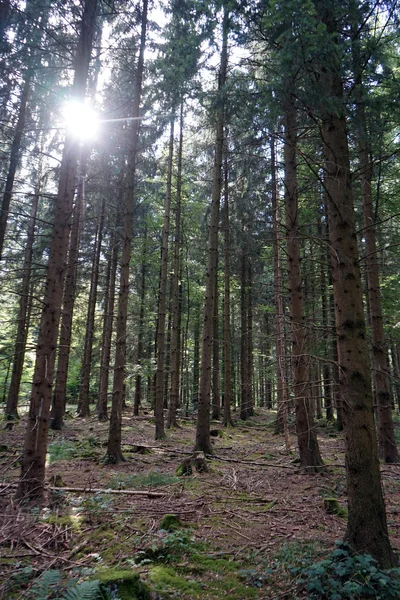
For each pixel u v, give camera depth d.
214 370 20.45
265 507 5.71
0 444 9.27
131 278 21.95
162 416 12.60
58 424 13.14
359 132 4.47
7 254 15.08
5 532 4.23
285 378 10.12
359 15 4.02
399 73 4.79
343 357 4.04
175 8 7.16
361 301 4.14
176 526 4.71
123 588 3.06
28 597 3.04
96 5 6.96
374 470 3.76
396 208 10.86
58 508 5.20
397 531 4.80
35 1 6.59
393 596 2.99
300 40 3.54
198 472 7.86
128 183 9.63
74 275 14.23
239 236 14.43
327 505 5.54
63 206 6.35
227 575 3.65
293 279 8.98
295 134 8.23
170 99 8.44
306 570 3.48
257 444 12.28
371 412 3.89
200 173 16.20
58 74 8.09
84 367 18.14
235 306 27.36
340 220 4.27
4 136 10.59
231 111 5.45
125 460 8.72
